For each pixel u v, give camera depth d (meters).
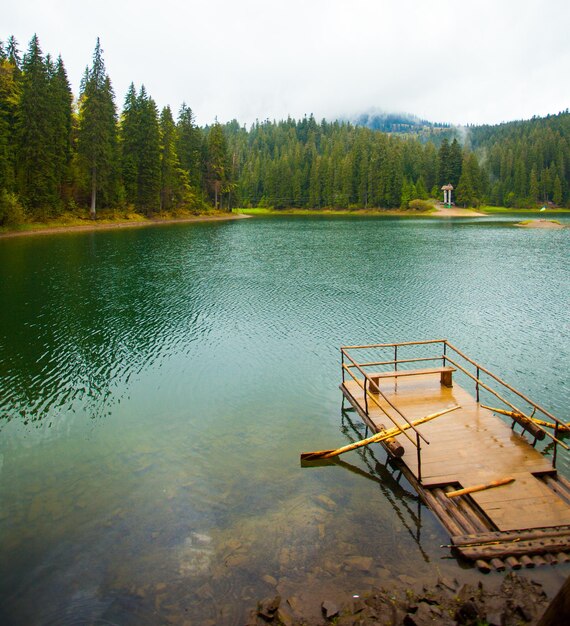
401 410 11.70
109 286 28.36
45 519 8.37
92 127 62.03
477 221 93.69
